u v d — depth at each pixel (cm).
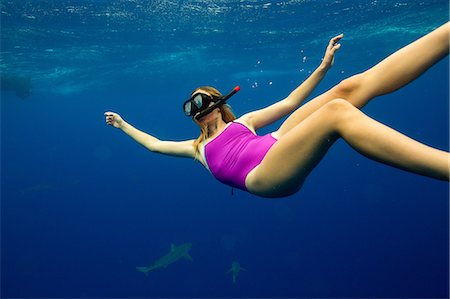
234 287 3031
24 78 2223
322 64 359
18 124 5375
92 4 1349
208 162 341
